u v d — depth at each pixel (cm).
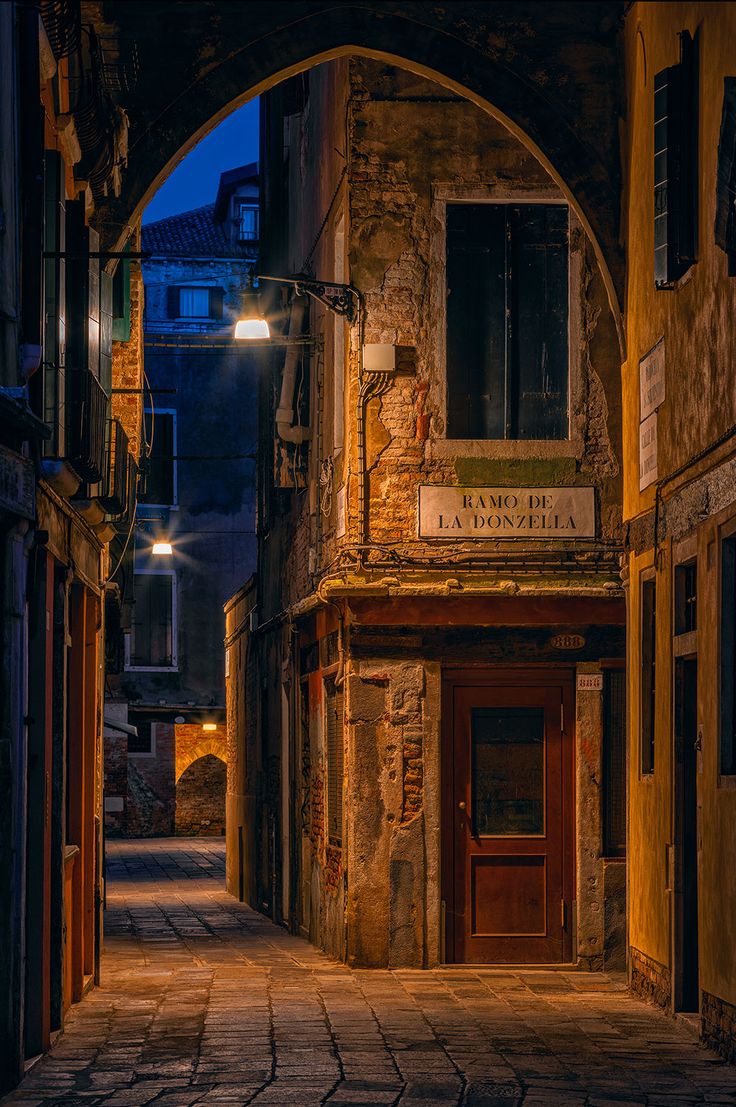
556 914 1756
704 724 1237
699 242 1275
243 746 2931
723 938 1170
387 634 1745
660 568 1409
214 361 5072
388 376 1748
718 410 1203
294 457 2153
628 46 1567
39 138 1102
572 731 1764
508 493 1747
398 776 1744
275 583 2511
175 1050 1178
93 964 1567
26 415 1030
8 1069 1035
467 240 1767
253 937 2181
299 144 2280
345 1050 1172
